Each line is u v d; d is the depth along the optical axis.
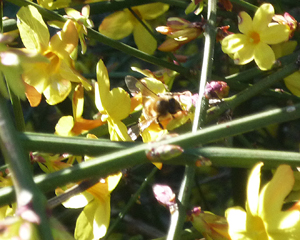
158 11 0.29
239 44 0.25
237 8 0.28
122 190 0.33
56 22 0.25
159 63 0.27
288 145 0.35
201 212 0.22
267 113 0.19
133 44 0.36
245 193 0.29
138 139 0.30
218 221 0.21
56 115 0.36
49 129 0.35
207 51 0.24
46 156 0.23
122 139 0.22
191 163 0.19
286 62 0.27
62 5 0.27
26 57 0.18
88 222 0.22
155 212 0.34
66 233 0.17
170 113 0.23
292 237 0.19
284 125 0.35
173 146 0.18
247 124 0.19
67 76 0.22
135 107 0.24
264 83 0.24
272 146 0.31
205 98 0.22
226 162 0.19
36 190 0.17
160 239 0.22
